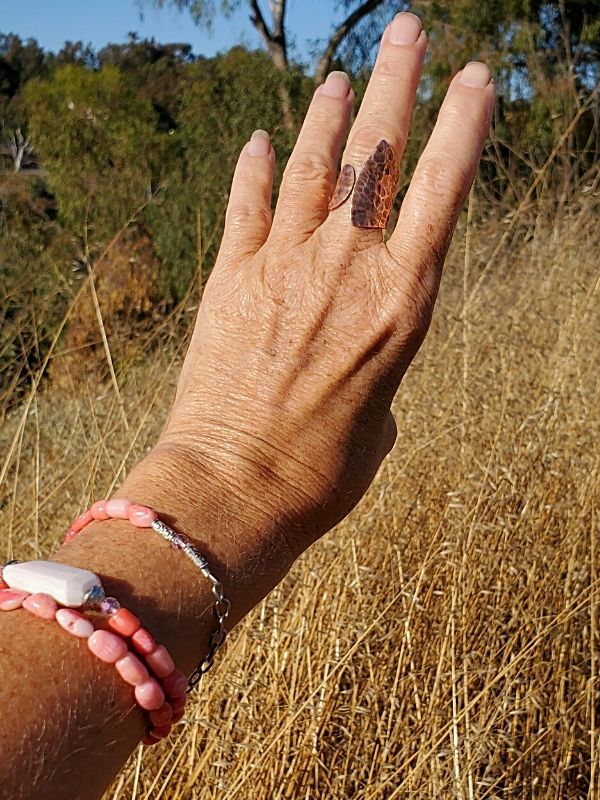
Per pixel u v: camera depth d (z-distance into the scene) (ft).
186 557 0.69
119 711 0.58
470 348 2.88
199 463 0.77
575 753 2.15
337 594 2.18
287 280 0.85
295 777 1.86
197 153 9.89
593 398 2.74
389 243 0.84
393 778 1.97
